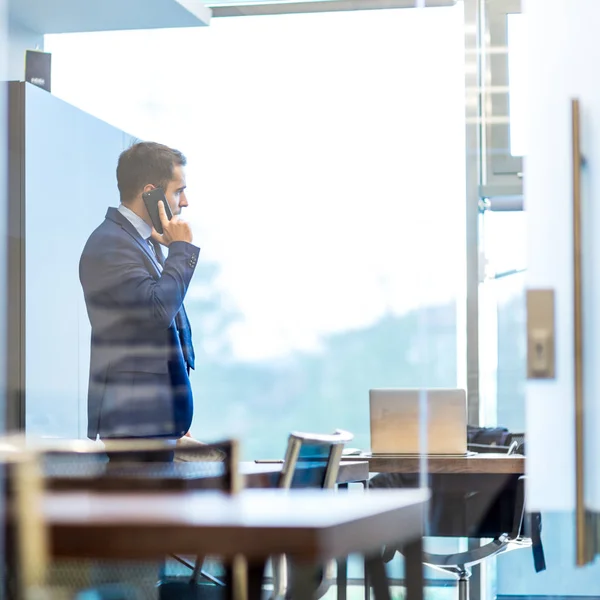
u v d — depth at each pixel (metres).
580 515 2.55
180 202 4.30
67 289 4.77
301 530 1.74
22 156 4.58
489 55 5.46
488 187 5.43
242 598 2.23
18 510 1.95
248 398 6.06
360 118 6.18
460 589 4.07
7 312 4.46
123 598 2.04
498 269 5.37
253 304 6.20
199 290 6.22
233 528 1.77
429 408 4.32
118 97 5.73
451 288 5.45
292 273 6.22
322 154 6.29
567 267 2.62
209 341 6.10
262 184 6.49
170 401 4.10
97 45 5.59
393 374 5.91
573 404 2.60
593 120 2.65
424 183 5.65
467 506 4.20
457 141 5.52
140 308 4.11
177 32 6.11
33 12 5.19
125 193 4.22
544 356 2.62
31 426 4.44
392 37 6.10
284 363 6.13
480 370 5.27
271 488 2.82
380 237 6.02
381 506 2.11
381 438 4.33
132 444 2.53
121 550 1.82
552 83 2.68
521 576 4.57
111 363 4.07
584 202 2.62
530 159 2.67
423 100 5.70
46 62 4.75
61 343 4.65
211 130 6.45
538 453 2.62
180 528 1.78
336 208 6.23
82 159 4.99
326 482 2.95
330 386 6.04
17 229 4.52
